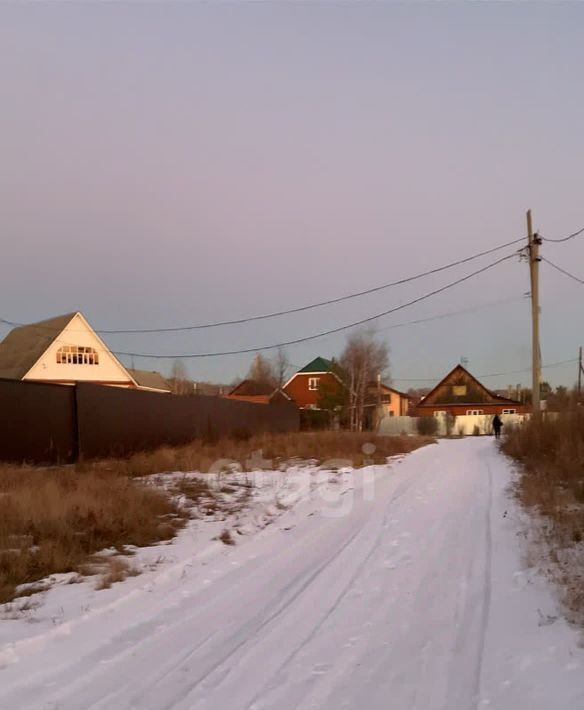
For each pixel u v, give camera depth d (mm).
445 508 11859
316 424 49875
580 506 9570
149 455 19594
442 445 31594
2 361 43281
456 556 8242
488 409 69375
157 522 10586
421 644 5422
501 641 5289
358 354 55281
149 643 5570
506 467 17812
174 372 83188
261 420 33938
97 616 6250
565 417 17797
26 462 16219
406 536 9688
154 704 4402
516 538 8656
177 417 24469
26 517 9586
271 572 8008
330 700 4438
